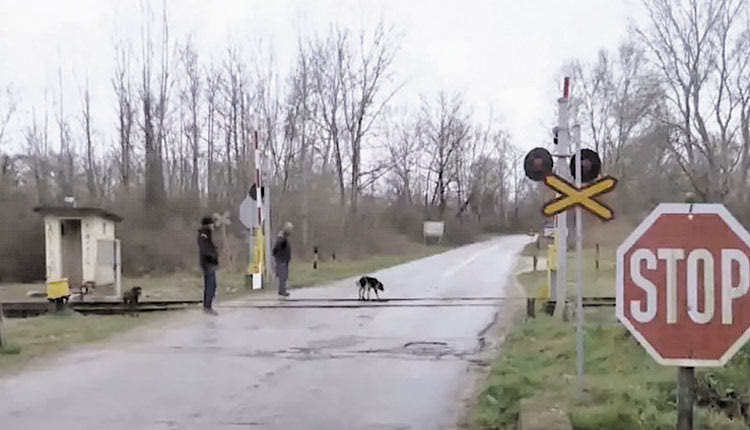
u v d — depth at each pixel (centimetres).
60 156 5022
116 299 2300
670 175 5522
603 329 1243
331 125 5753
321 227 5216
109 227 3005
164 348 1270
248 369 1083
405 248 6431
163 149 4534
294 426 784
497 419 783
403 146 8025
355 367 1090
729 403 765
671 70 5278
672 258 446
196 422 802
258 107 5100
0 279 3681
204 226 1802
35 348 1262
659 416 684
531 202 11225
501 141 10450
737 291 440
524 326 1414
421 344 1294
